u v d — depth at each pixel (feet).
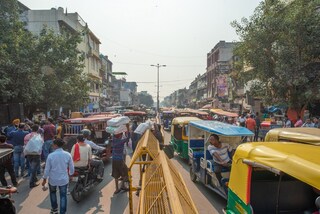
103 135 45.65
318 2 47.96
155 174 14.43
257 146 15.02
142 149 19.84
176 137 49.06
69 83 64.39
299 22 47.29
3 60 45.55
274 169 12.56
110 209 23.44
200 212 23.00
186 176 35.27
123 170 27.40
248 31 53.67
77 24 119.85
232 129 28.12
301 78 46.98
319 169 10.57
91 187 26.86
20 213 22.67
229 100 126.93
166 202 9.82
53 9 99.09
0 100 50.70
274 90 54.13
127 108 155.94
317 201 11.10
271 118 72.74
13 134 32.86
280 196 16.74
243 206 15.14
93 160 27.55
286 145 15.15
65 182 20.92
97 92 163.32
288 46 49.62
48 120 39.34
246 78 59.21
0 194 12.99
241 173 15.56
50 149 37.78
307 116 54.60
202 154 32.35
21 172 33.14
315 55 49.08
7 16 45.57
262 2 54.34
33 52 53.57
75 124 43.14
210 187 27.48
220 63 161.38
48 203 24.89
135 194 27.04
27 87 50.19
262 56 52.65
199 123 33.04
